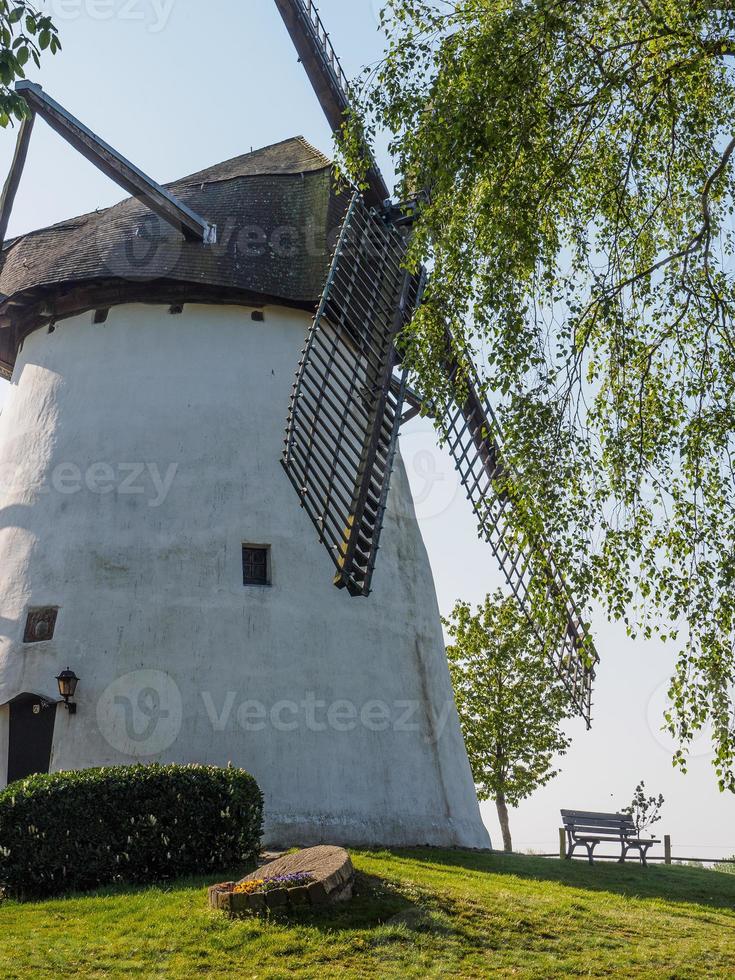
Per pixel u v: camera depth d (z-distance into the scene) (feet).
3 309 54.70
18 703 44.39
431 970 26.86
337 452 42.09
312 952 27.48
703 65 33.09
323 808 43.39
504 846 69.56
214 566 46.26
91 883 33.76
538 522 29.48
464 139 32.19
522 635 67.97
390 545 52.37
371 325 47.73
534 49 32.19
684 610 28.22
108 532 46.98
